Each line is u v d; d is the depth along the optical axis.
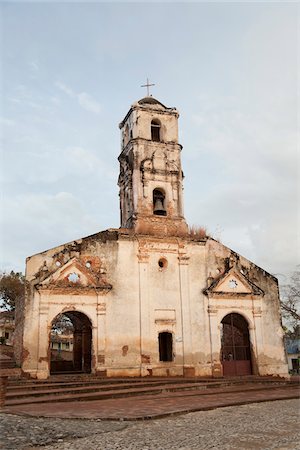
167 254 30.66
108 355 27.39
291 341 54.88
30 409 16.03
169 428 12.91
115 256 29.27
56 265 27.77
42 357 25.83
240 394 22.31
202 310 30.34
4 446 10.09
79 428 12.39
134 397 20.42
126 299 28.70
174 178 32.72
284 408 17.59
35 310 26.48
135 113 33.41
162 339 30.70
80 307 27.56
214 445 10.71
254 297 31.64
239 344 34.38
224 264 31.94
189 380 26.23
